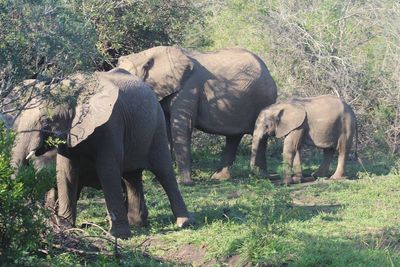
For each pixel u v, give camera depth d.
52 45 12.05
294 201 14.98
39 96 12.27
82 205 15.09
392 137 20.52
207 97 18.38
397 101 20.56
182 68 18.05
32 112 12.31
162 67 18.06
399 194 15.41
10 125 12.63
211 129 18.53
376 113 20.59
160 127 13.87
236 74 18.64
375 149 20.25
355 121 18.52
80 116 12.19
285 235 12.06
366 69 21.39
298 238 12.01
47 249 11.06
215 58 18.69
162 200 15.11
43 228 10.78
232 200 15.20
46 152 12.98
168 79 18.03
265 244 11.66
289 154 18.05
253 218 12.30
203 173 18.91
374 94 21.06
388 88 20.78
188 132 18.11
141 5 19.95
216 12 24.83
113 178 12.72
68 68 12.29
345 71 21.17
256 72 18.83
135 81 13.59
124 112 13.05
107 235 12.23
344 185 16.28
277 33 22.22
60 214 12.84
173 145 18.05
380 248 11.71
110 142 12.71
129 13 19.66
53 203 13.41
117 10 19.80
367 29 22.66
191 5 21.80
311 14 22.92
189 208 14.47
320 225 12.94
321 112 18.20
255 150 18.33
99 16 18.91
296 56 21.78
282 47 22.02
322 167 18.38
